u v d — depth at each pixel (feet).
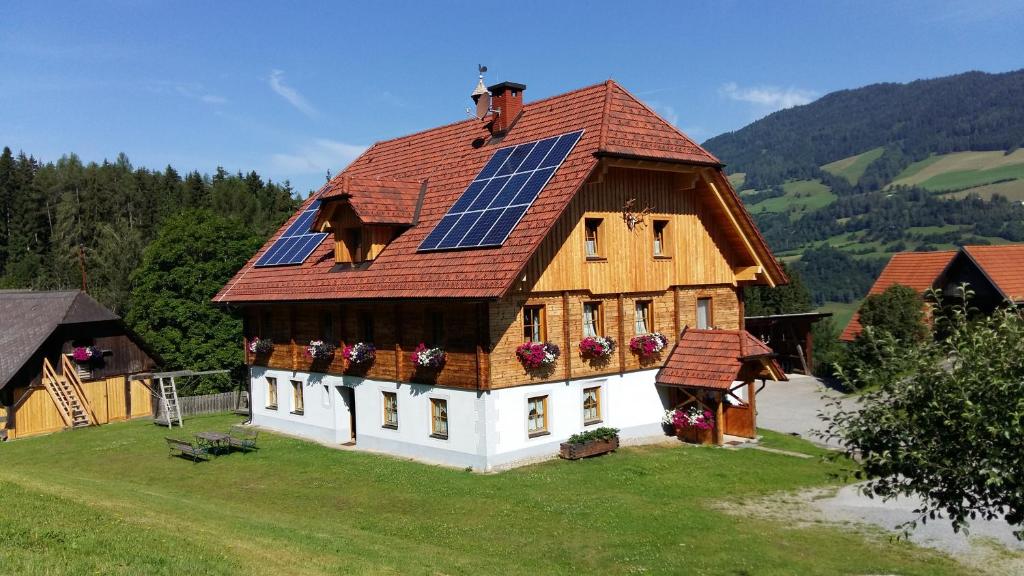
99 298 225.76
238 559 42.98
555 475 73.00
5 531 42.60
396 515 62.69
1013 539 57.62
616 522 59.72
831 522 61.21
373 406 87.76
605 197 83.71
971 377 32.89
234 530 51.93
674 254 90.89
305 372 98.43
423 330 81.15
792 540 56.90
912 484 35.01
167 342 161.68
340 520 62.03
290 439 97.14
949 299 139.33
